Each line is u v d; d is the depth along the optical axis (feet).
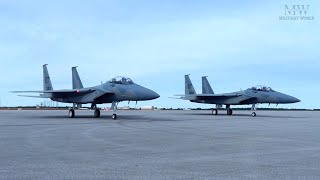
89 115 129.59
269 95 130.11
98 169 23.72
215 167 24.52
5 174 21.98
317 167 24.50
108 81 100.17
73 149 33.71
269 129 62.18
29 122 80.07
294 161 27.07
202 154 30.76
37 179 20.58
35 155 29.84
